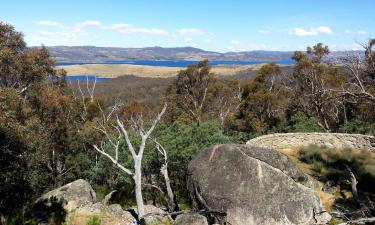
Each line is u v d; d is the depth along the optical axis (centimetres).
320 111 3916
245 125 4391
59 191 1814
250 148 1591
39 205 1733
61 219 1634
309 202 1469
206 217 1484
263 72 5025
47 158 3019
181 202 1986
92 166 2988
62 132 3259
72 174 3231
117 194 2286
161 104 4925
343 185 1803
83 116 3894
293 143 2631
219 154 1588
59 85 3741
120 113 4234
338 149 2428
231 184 1491
